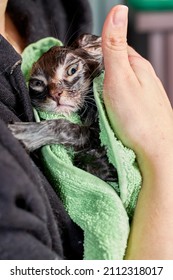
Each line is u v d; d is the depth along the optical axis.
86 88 0.51
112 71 0.43
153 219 0.42
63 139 0.45
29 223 0.34
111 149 0.43
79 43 0.55
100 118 0.43
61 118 0.46
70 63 0.51
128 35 1.02
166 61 1.00
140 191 0.43
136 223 0.42
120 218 0.41
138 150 0.43
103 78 0.45
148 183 0.43
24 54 0.51
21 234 0.33
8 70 0.44
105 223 0.41
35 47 0.52
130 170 0.43
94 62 0.53
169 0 0.99
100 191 0.41
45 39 0.53
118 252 0.41
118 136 0.44
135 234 0.42
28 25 0.56
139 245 0.41
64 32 0.61
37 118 0.46
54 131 0.44
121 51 0.43
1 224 0.32
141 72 0.45
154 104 0.44
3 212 0.32
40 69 0.51
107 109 0.43
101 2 1.01
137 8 0.99
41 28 0.57
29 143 0.43
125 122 0.43
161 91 0.46
